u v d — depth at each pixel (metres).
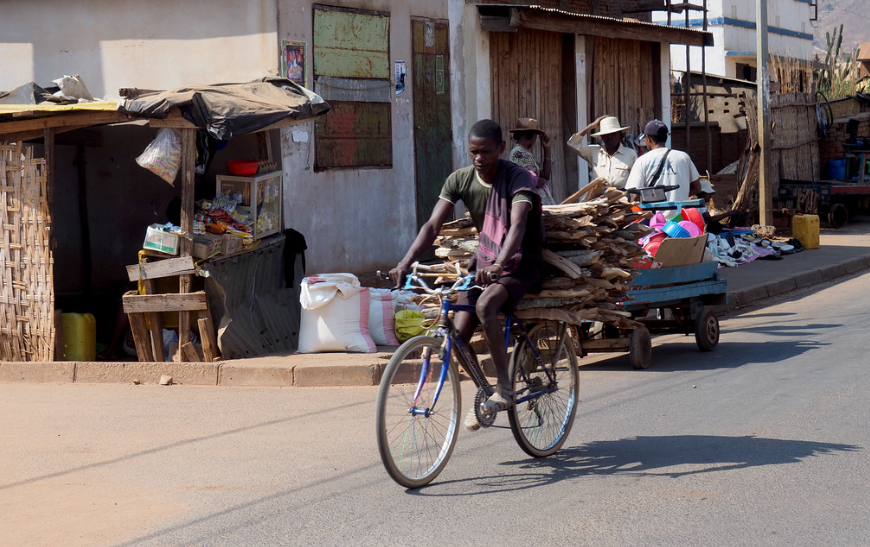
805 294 13.36
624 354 9.28
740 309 12.26
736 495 4.90
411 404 5.15
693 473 5.31
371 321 9.18
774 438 5.98
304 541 4.40
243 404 7.38
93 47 11.58
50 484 5.42
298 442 6.21
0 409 7.36
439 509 4.81
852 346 9.11
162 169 8.28
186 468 5.66
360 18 11.73
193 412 7.14
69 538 4.52
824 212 21.62
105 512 4.89
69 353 9.04
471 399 7.38
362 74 11.80
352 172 11.68
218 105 8.12
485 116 13.86
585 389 7.67
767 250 16.28
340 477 5.41
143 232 11.37
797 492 4.93
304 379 8.05
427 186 12.98
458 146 13.51
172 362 8.41
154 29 11.28
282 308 9.52
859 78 33.25
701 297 9.36
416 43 12.66
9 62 11.97
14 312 8.83
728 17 37.00
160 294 8.45
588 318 6.39
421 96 12.80
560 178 15.73
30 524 4.74
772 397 7.11
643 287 8.47
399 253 12.51
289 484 5.30
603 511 4.71
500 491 5.10
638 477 5.28
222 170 10.63
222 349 8.43
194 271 8.32
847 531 4.35
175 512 4.86
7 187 8.70
